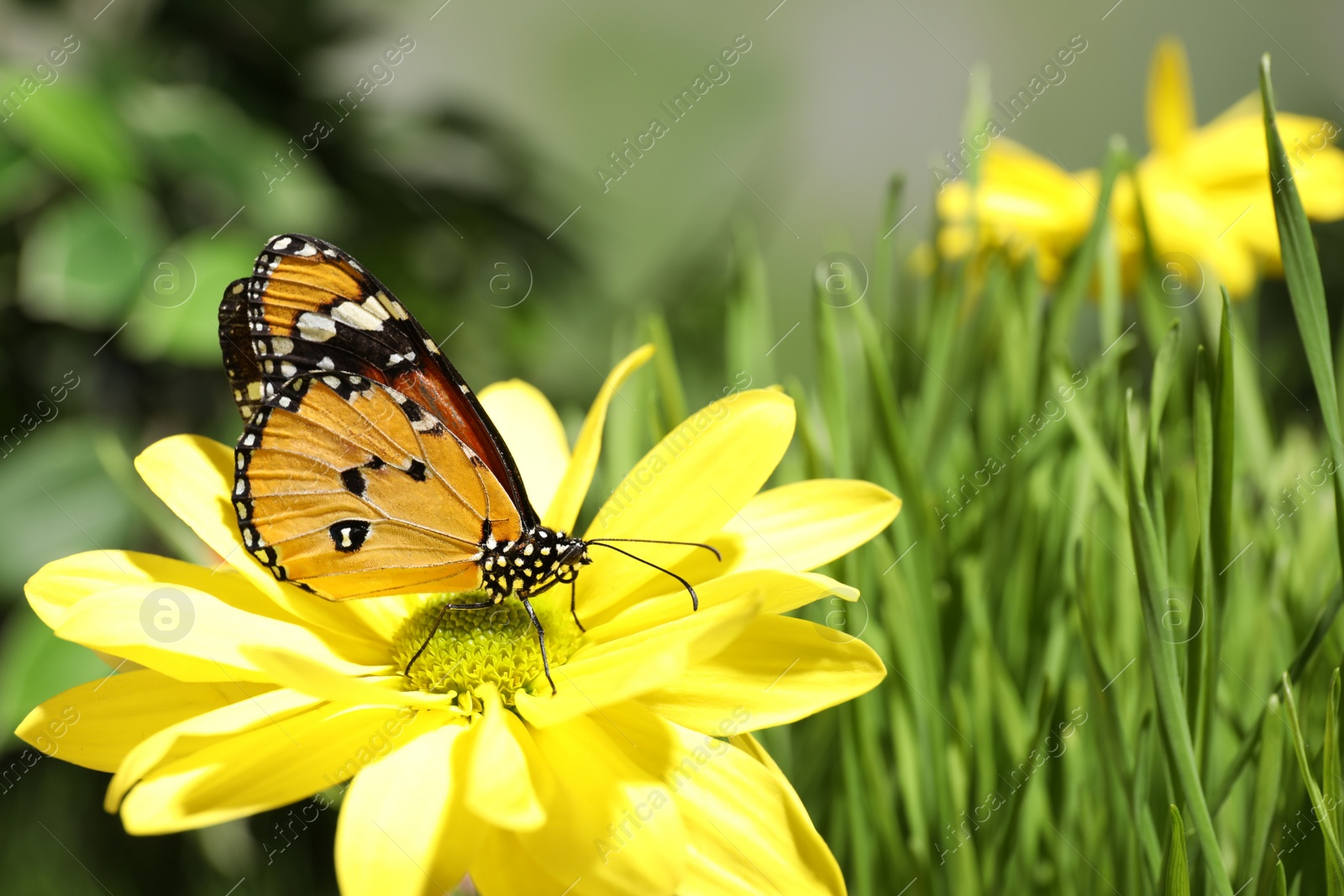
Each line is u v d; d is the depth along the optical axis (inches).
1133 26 33.3
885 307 17.4
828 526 16.7
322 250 17.1
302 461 16.9
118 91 19.6
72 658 18.7
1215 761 16.2
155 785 15.8
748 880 16.0
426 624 17.0
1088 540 16.9
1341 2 22.8
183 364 20.3
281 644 16.7
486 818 15.5
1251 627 16.8
